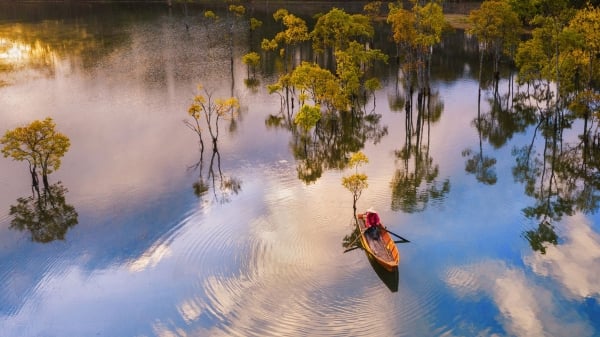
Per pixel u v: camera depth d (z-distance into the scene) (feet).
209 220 164.66
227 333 116.26
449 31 450.71
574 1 366.63
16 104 292.20
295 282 133.18
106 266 143.54
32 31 520.01
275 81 342.23
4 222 169.07
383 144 236.22
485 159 217.77
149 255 147.64
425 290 129.39
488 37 316.40
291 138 241.76
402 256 143.64
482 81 336.08
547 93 301.22
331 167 208.95
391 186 189.47
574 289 129.70
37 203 180.75
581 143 234.38
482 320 119.24
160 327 119.55
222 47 451.53
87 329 119.96
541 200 179.42
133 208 174.60
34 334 119.14
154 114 276.21
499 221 163.63
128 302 128.26
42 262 146.72
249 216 166.50
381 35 490.08
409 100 268.41
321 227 158.81
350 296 127.65
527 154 223.71
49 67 380.58
